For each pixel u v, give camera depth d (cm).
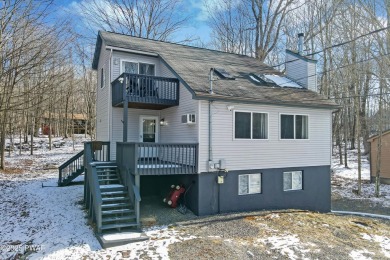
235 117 1066
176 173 952
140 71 1345
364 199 1480
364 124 2578
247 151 1084
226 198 1036
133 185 888
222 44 2823
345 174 2088
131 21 2708
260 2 2441
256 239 768
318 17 2308
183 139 1114
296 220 959
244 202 1070
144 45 1425
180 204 1055
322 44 2200
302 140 1210
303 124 1225
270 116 1137
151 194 1223
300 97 1215
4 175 1631
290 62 1465
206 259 639
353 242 782
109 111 1279
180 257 647
